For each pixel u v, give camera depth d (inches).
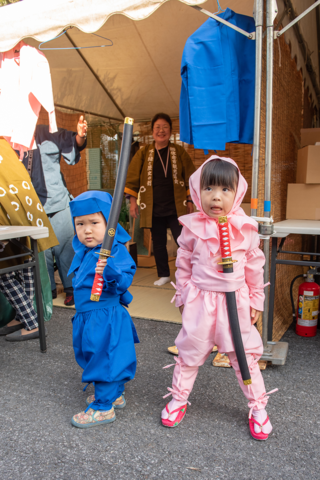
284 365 95.4
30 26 96.0
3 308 121.4
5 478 59.2
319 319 123.6
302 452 63.9
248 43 89.2
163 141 166.9
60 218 145.3
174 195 166.4
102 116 195.2
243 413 75.9
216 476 58.5
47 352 107.7
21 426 72.9
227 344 65.2
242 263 66.9
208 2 116.6
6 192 114.2
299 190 118.6
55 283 161.9
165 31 137.3
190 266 72.0
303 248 156.3
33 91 109.7
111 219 61.7
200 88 88.3
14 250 116.0
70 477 59.1
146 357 101.6
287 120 120.9
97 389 73.0
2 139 118.5
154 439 68.0
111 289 70.9
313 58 156.6
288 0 104.3
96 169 195.9
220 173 64.6
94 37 141.8
